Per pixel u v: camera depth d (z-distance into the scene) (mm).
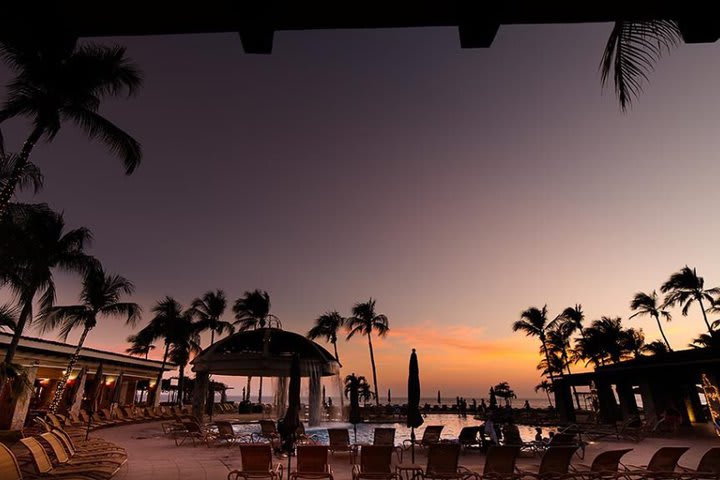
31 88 15594
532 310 47562
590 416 26438
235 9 1556
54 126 15867
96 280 24359
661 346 52188
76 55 16188
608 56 3955
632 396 24516
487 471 8531
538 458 12438
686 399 27062
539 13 1635
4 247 18141
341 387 33438
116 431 20359
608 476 8453
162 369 39094
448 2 1559
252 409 40844
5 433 16641
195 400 21094
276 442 14656
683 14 1658
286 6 1563
